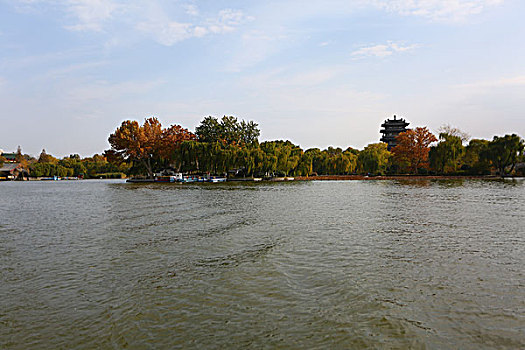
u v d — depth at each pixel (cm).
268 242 1634
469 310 877
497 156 8831
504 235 1759
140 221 2339
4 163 14600
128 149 9069
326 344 730
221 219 2378
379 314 859
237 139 11088
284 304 923
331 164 11094
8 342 753
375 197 4041
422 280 1091
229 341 746
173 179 8862
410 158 10462
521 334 761
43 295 1009
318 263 1280
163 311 892
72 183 10406
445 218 2339
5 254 1478
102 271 1223
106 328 809
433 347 716
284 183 8012
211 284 1076
